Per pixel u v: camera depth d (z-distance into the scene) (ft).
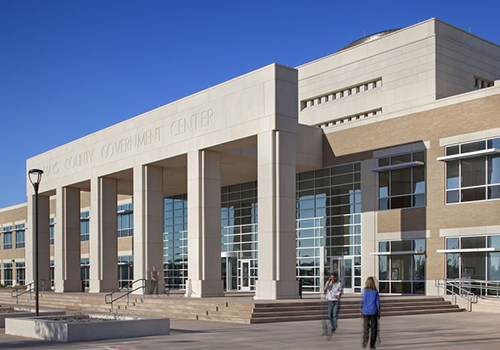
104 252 136.46
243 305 77.00
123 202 186.70
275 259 92.63
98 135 139.13
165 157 116.88
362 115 128.98
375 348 45.98
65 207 152.66
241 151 115.65
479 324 69.56
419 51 119.55
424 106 107.24
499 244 93.86
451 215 100.83
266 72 96.73
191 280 105.91
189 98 112.47
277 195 93.66
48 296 122.72
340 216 121.49
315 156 124.57
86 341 54.80
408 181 108.58
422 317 80.84
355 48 133.69
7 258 244.01
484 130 97.55
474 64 125.08
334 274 56.59
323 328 55.11
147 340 54.13
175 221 170.40
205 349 47.03
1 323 73.87
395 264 109.40
